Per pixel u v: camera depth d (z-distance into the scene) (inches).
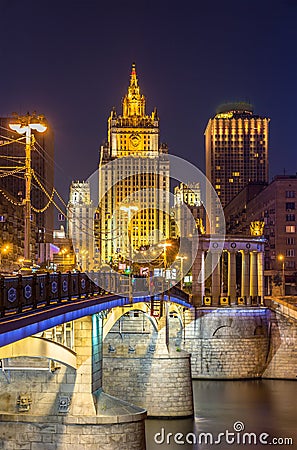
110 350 3440.0
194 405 3799.2
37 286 1469.0
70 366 2058.3
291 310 4891.7
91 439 2066.9
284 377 4881.9
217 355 4862.2
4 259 5718.5
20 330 1336.1
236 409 3673.7
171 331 4837.6
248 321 4916.3
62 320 1668.3
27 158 1977.1
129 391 3422.7
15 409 2102.6
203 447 2898.6
